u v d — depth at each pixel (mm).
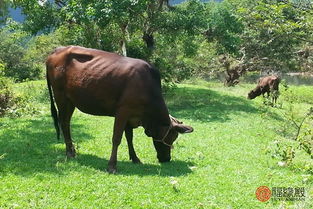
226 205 6188
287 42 31656
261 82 20438
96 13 15672
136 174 7449
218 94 20656
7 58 42844
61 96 8305
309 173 7930
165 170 7754
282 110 17750
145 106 7668
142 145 9781
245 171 7879
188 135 11211
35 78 35969
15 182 6809
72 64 8047
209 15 18953
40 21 18141
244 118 14797
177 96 19109
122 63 7723
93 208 5949
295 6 13102
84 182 6898
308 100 22938
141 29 19375
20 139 9891
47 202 6105
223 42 19219
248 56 32844
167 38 19422
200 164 8320
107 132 11031
